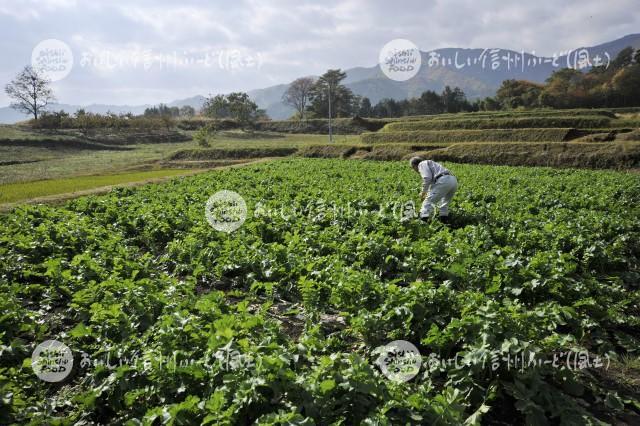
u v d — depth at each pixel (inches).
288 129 4483.3
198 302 300.4
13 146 2728.8
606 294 363.3
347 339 314.5
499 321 259.1
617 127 2410.2
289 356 236.7
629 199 763.4
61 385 268.1
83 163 2143.2
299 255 426.3
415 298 292.5
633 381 268.2
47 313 363.9
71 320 354.9
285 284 397.1
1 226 558.6
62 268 413.7
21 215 612.1
